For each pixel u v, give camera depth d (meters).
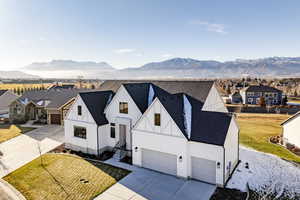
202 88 21.34
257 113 55.56
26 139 28.00
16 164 19.83
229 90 102.12
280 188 15.26
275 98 75.88
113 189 15.23
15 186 15.86
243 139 28.05
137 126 18.81
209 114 17.55
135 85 23.00
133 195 14.51
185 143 16.33
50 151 23.38
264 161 20.02
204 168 16.19
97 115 22.33
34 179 16.84
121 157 21.02
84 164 19.56
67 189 15.29
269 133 31.53
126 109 21.52
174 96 19.42
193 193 14.70
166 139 17.27
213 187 15.45
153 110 17.78
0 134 30.59
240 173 17.52
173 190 15.10
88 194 14.62
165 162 17.70
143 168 18.69
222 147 15.05
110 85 28.75
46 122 37.94
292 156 21.42
